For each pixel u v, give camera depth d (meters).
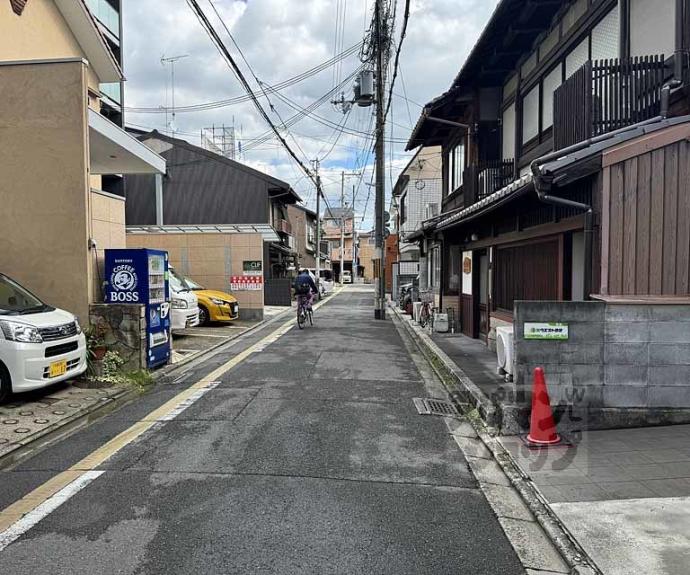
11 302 6.62
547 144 9.20
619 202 5.35
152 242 17.30
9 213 7.50
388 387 7.30
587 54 7.90
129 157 10.69
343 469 4.30
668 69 5.91
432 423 5.64
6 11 9.38
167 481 4.02
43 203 7.48
